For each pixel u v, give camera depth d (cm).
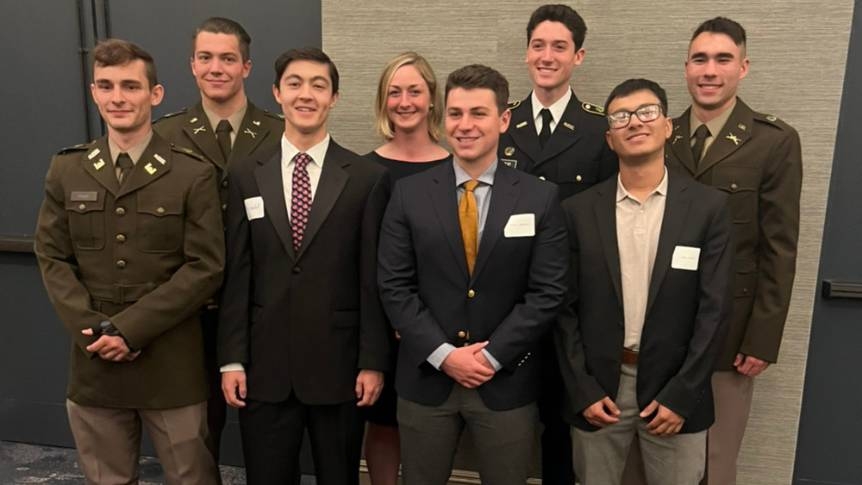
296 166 164
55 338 265
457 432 161
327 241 162
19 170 258
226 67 190
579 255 159
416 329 151
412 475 162
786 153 172
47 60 248
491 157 156
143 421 175
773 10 195
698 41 173
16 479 244
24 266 261
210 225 165
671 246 150
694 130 182
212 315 195
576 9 208
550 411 190
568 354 157
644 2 203
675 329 151
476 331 153
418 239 154
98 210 161
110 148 165
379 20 220
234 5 235
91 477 174
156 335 160
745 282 177
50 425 271
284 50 234
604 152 187
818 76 196
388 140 204
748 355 177
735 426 190
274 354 163
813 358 220
